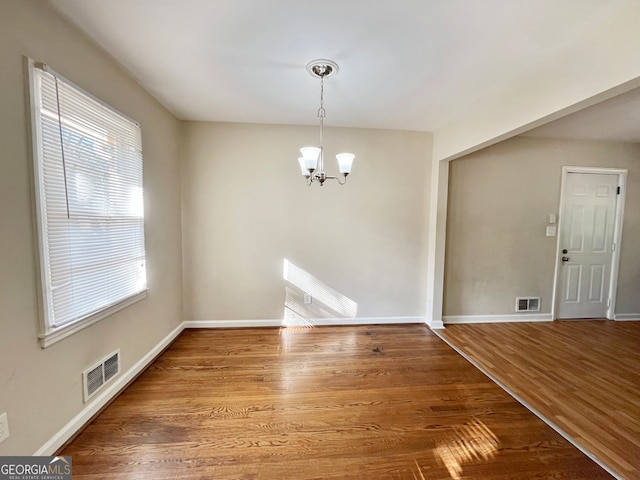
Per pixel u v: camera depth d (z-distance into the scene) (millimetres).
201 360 2639
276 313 3475
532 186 3629
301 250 3436
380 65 2004
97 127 1839
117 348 2090
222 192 3301
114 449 1602
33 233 1416
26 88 1364
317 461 1555
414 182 3494
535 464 1553
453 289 3639
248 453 1596
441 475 1483
